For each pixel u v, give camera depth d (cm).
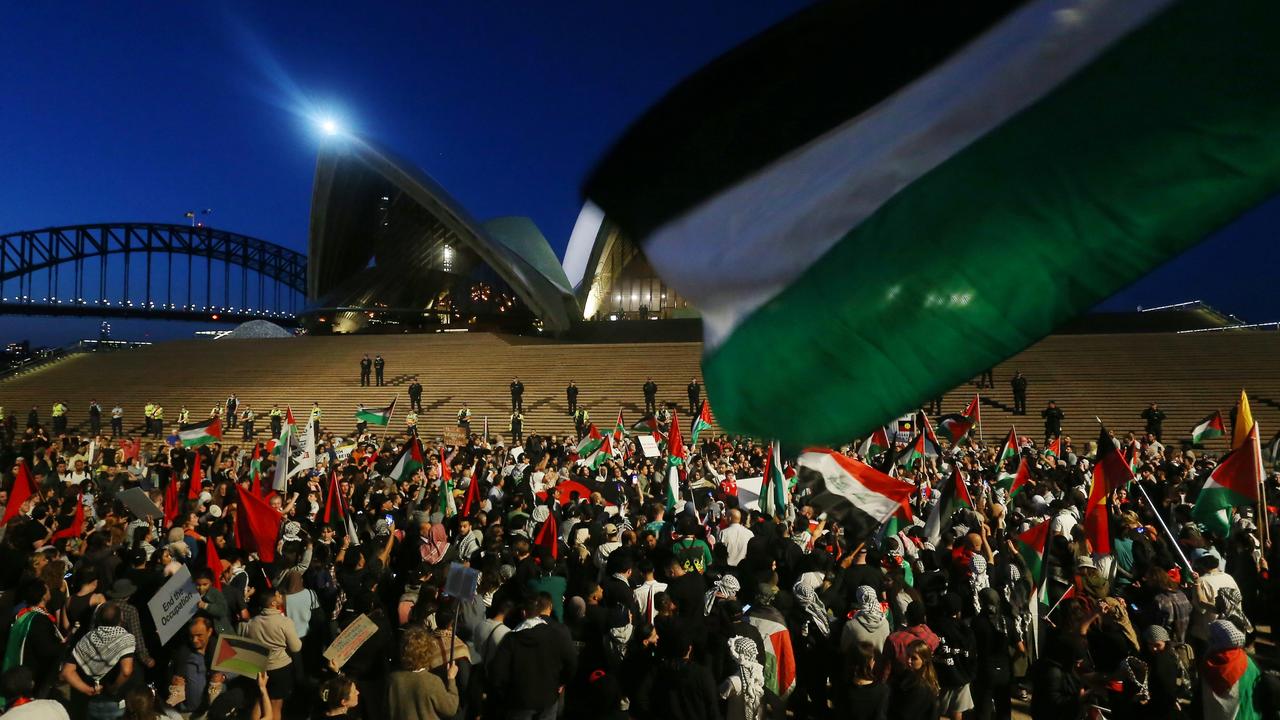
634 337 5178
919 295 159
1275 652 904
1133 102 142
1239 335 3328
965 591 720
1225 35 134
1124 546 862
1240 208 132
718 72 220
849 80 203
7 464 1805
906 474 1427
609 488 1330
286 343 4612
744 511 1095
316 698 683
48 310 11044
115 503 1184
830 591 716
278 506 1078
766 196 202
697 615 648
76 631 641
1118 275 142
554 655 559
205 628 630
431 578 687
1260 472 860
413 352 4222
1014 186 152
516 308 6425
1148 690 554
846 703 512
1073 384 3058
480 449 1933
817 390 167
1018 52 165
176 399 3875
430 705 498
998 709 661
